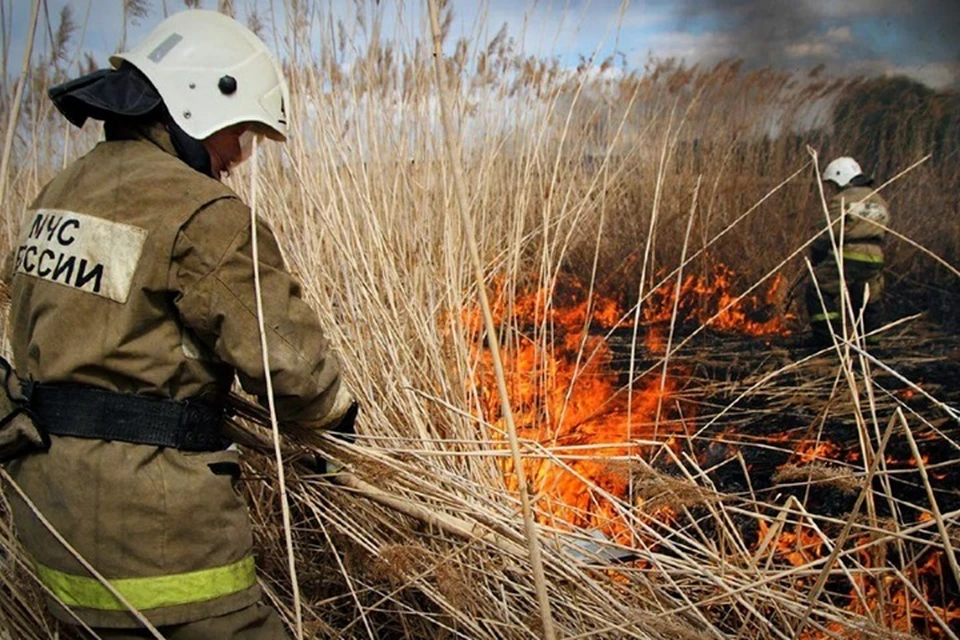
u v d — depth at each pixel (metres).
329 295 2.98
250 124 1.79
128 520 1.55
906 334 5.35
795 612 1.89
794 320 5.63
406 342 2.80
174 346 1.60
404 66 3.45
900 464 3.53
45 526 1.59
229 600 1.63
